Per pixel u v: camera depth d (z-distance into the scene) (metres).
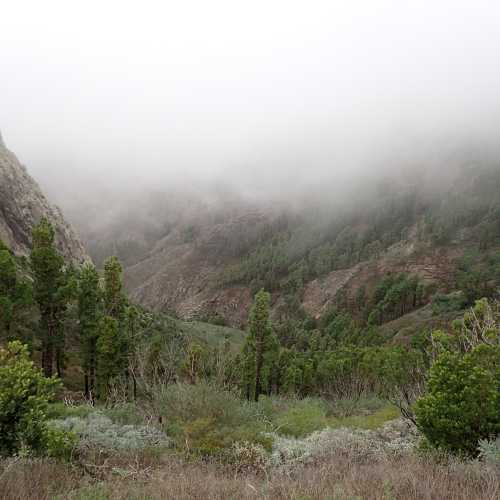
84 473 7.21
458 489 5.29
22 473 6.24
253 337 31.58
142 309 60.91
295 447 9.84
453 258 127.31
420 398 8.48
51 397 7.45
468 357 8.13
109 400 14.91
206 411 11.19
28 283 22.33
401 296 107.88
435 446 7.83
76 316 27.17
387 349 33.81
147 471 7.57
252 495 5.70
